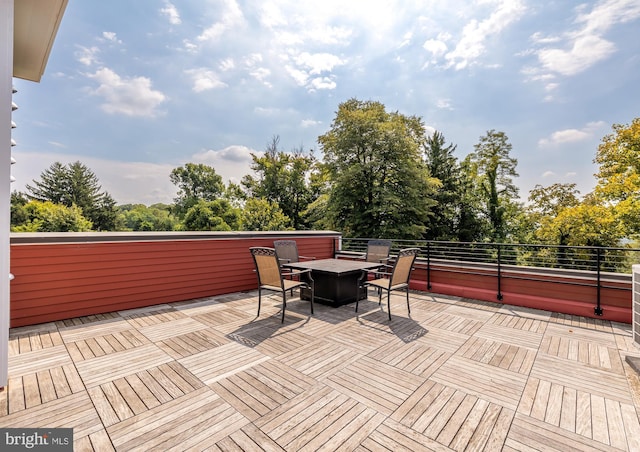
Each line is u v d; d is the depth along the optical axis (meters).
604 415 2.05
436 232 19.05
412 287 5.84
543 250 14.55
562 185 18.59
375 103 17.33
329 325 3.83
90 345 3.19
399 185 15.70
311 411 2.08
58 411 2.07
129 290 4.51
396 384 2.43
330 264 4.84
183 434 1.85
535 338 3.42
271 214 22.19
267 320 4.02
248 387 2.38
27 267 3.78
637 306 3.00
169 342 3.27
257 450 1.72
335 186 16.48
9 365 2.74
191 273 5.10
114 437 1.82
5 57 2.35
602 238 13.88
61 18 3.05
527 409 2.11
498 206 20.25
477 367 2.73
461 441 1.80
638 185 13.48
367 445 1.76
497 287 5.00
